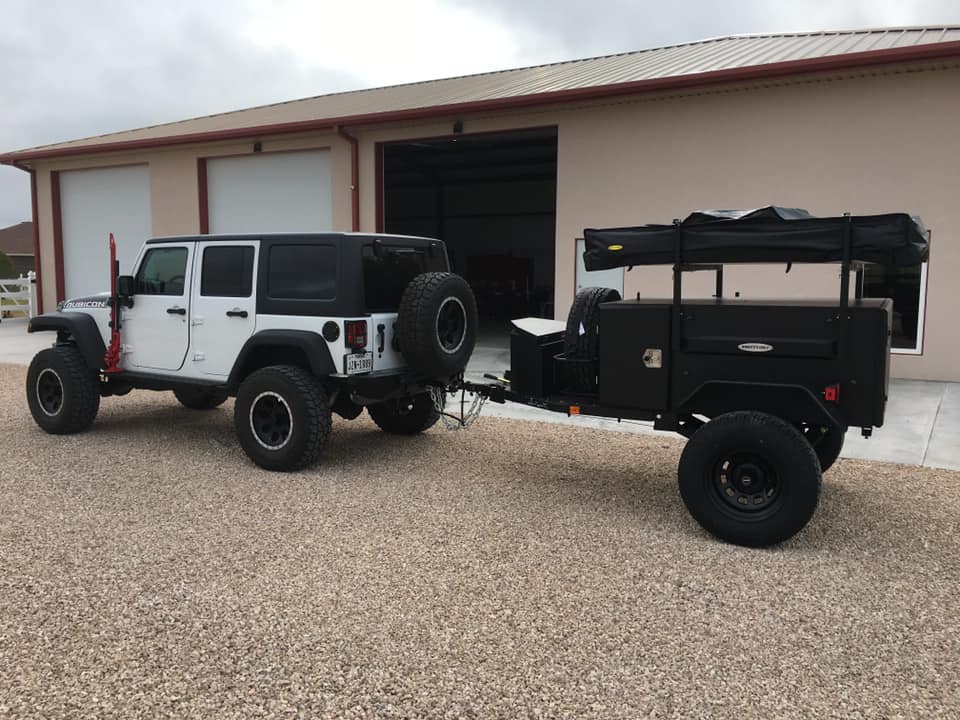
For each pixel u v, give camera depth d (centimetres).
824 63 976
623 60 1552
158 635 320
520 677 292
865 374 414
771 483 428
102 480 546
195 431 710
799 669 300
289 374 561
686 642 320
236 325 602
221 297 609
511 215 2392
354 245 559
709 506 436
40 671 293
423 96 1541
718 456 432
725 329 445
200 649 310
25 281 1939
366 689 283
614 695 281
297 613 341
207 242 616
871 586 378
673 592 368
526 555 413
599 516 480
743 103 1073
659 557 413
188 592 361
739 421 425
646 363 472
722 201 1103
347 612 343
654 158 1148
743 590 371
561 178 1227
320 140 1470
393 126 1386
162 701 274
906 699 281
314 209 1519
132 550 413
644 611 348
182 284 632
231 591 363
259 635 321
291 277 576
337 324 557
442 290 573
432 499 510
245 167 1592
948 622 341
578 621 337
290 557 405
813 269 1035
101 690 280
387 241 590
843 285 412
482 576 384
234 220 1620
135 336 663
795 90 1036
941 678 296
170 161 1662
